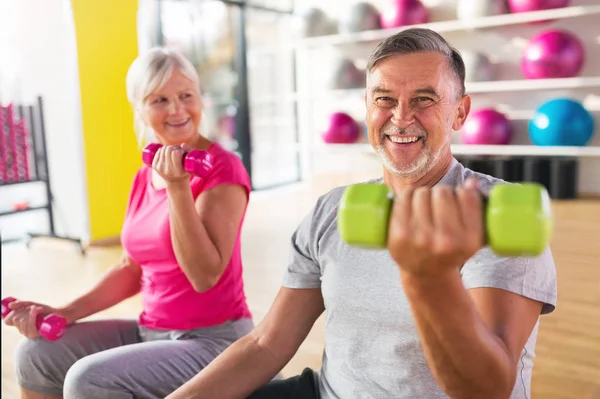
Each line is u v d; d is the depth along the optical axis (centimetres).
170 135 125
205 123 132
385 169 92
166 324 118
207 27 471
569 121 404
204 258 107
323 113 562
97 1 350
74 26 341
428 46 83
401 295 78
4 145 331
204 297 116
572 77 411
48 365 116
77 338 117
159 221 116
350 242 46
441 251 42
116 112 366
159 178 122
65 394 104
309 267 91
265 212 430
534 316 69
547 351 181
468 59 443
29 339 117
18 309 117
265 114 583
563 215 375
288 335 91
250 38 527
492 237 42
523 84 424
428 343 53
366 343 81
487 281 69
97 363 104
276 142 587
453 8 477
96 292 125
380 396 80
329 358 87
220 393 88
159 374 107
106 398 103
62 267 309
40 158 370
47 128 368
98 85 355
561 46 404
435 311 49
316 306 93
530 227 41
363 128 524
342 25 484
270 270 282
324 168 574
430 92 83
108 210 367
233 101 494
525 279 69
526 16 411
